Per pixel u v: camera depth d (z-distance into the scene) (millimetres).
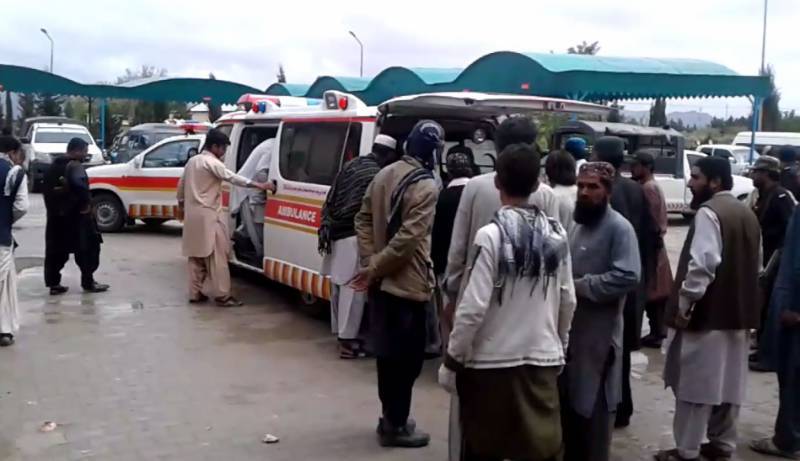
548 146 7445
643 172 7871
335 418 6012
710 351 5035
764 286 7395
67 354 7496
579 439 4629
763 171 7781
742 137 36062
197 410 6129
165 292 10273
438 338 7371
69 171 9797
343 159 8008
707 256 4902
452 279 4898
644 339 8406
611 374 4586
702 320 5000
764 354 5801
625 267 4445
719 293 4992
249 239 10086
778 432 5504
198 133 19734
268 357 7543
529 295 3799
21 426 5742
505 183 3922
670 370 5293
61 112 52344
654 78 16219
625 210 5992
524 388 3799
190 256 9508
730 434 5324
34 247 13758
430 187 5254
